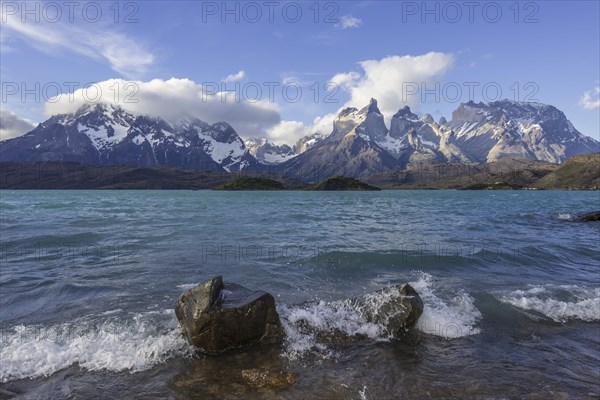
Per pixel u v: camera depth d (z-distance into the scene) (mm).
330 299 13836
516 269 18828
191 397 7770
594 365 9148
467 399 7699
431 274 17578
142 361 9266
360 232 32906
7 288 15023
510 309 12758
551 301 13461
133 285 15453
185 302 10406
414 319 10977
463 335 10891
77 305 13039
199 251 22875
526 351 9891
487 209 73750
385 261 20062
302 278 16734
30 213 54688
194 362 9305
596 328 11367
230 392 7953
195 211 62500
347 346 10211
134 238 28125
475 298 13805
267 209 70000
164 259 20500
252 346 10141
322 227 37125
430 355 9695
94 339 10266
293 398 7719
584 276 17594
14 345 9883
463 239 28609
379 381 8406
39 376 8547
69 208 68125
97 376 8594
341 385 8227
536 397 7773
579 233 34375
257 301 10289
